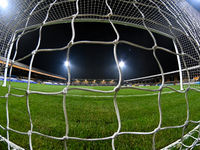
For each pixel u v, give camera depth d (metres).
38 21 4.28
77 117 1.67
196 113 1.90
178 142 1.07
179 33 4.74
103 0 3.62
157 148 1.06
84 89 0.58
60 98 2.96
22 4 2.69
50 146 1.03
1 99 2.32
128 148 1.03
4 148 0.96
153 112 1.94
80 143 1.08
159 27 4.66
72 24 0.72
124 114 1.82
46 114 1.74
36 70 25.08
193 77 4.48
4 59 3.96
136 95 4.05
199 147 1.05
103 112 1.89
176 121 1.56
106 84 31.41
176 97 3.45
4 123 1.37
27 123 1.41
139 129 1.32
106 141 1.11
